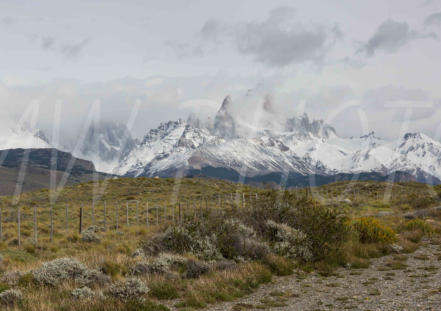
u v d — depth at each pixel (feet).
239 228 54.65
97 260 46.96
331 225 53.88
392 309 28.94
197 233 54.13
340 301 32.73
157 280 38.52
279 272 44.65
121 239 73.56
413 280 39.04
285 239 53.06
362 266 48.08
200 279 39.65
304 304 32.37
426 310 27.86
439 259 49.78
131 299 31.76
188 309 31.12
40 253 60.64
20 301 30.99
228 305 32.94
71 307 29.60
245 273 41.73
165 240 55.57
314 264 48.32
